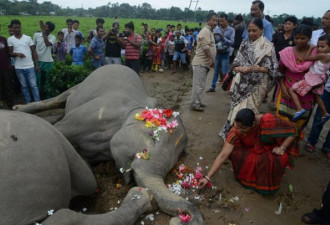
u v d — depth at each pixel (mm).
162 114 4145
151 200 3039
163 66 14859
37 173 2648
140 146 3629
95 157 4613
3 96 7320
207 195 3676
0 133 2623
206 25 6406
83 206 3711
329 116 4422
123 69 5340
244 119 3508
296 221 3346
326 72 4074
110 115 4406
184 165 4348
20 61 6801
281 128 3574
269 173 3664
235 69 4500
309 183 4145
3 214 2396
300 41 4074
